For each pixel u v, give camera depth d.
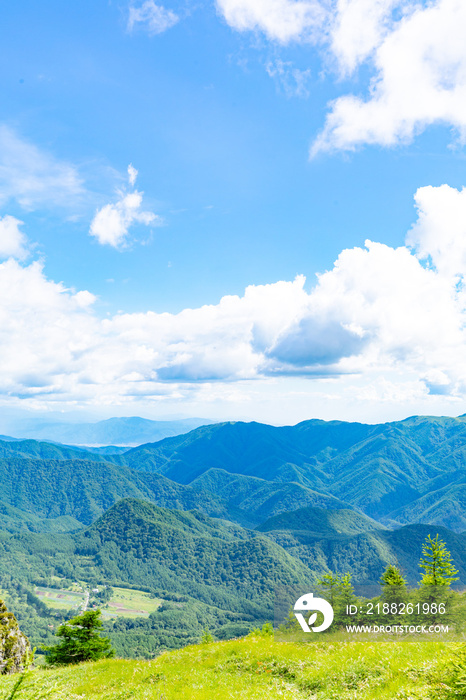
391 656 17.23
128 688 19.58
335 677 16.69
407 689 13.69
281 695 15.55
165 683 19.33
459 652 14.62
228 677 19.02
